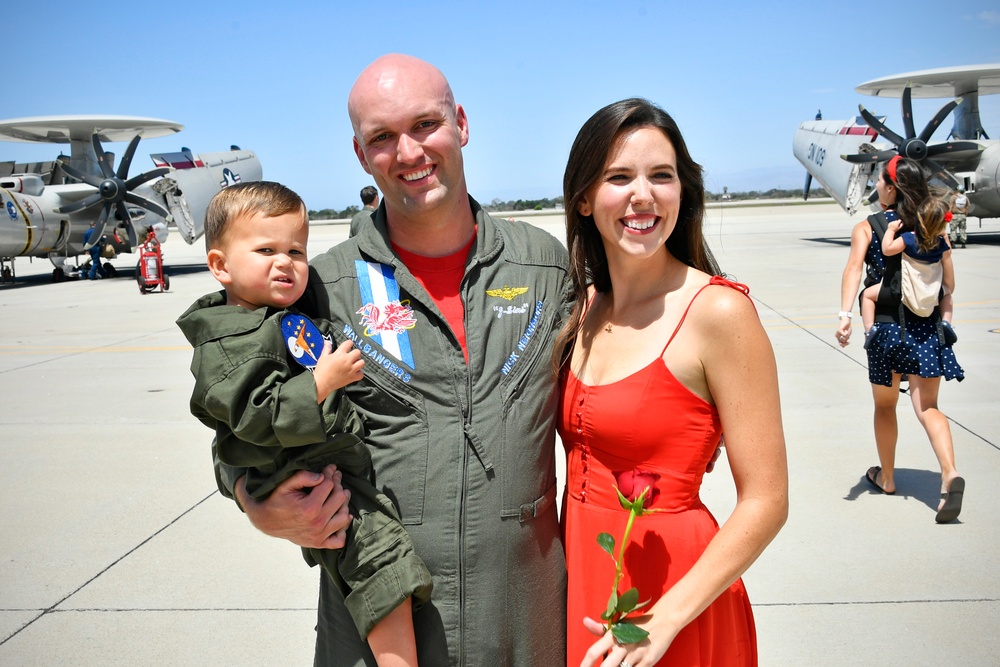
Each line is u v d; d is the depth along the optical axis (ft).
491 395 5.47
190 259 108.27
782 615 9.83
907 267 12.47
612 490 5.36
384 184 5.55
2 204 69.46
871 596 10.19
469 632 5.26
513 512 5.38
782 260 61.41
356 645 5.39
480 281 5.71
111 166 80.07
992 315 31.63
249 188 5.31
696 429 5.10
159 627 9.98
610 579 5.33
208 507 14.19
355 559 5.09
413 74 5.42
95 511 14.10
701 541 5.18
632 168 5.09
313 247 101.14
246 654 9.30
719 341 4.86
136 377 26.43
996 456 15.21
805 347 26.76
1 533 13.15
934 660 8.73
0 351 33.17
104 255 79.46
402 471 5.36
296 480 4.92
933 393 12.82
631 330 5.39
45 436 19.22
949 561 11.05
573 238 5.77
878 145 81.25
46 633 9.89
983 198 72.54
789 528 12.41
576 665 5.55
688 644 5.08
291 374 5.03
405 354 5.49
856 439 16.81
